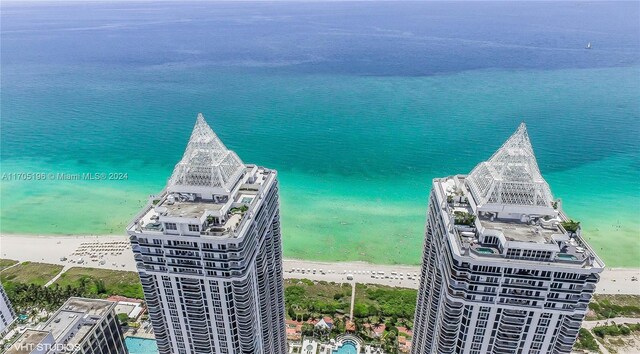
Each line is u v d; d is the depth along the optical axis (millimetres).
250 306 119812
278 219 149750
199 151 122812
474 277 103000
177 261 111750
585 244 106000
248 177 136125
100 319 130125
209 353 127812
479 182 119250
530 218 111438
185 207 117125
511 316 105812
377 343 193250
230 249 108000
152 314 122438
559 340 108125
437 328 124438
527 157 113688
